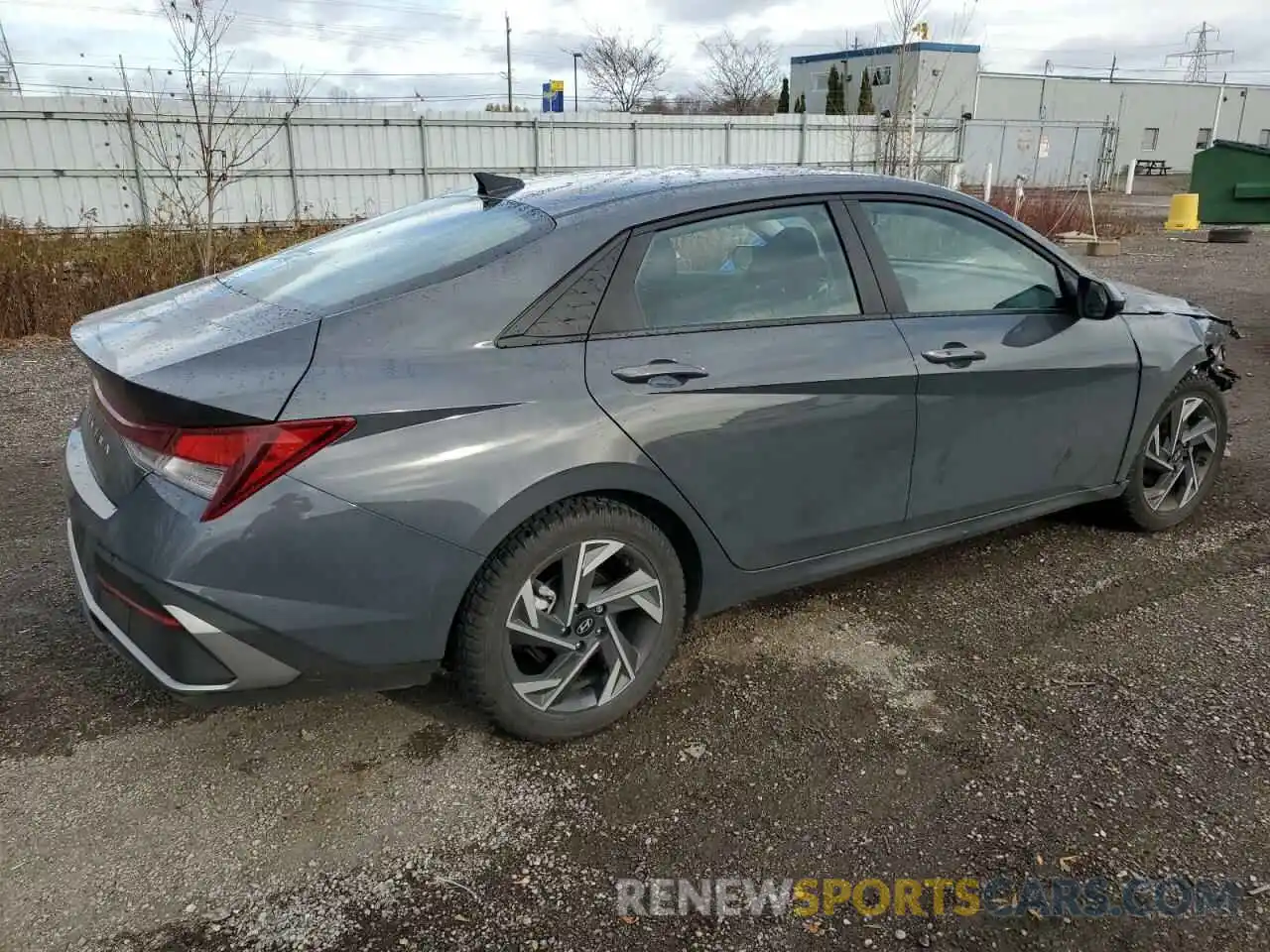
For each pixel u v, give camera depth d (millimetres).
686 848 2404
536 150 23438
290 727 2898
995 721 2920
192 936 2131
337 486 2281
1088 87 50219
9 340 8930
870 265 3207
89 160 18969
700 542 2912
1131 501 4164
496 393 2473
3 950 2080
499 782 2654
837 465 3104
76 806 2541
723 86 50281
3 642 3344
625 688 2867
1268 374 7379
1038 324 3592
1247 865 2330
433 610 2453
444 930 2152
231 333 2445
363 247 3020
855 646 3379
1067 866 2332
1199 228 21031
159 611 2254
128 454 2373
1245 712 2945
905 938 2125
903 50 19672
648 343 2734
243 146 18453
